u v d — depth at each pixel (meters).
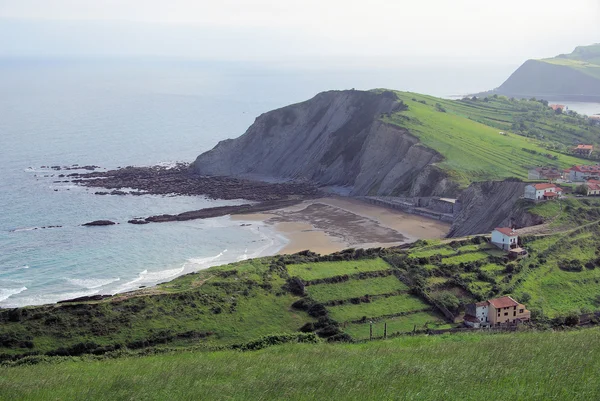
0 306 99.50
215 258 127.44
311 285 90.62
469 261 99.75
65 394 41.59
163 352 68.75
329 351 54.62
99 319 77.69
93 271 118.69
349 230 148.62
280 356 53.16
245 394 38.34
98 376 48.38
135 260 126.06
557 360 41.78
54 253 129.75
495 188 145.75
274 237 142.88
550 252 103.94
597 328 60.94
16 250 131.25
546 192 130.88
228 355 58.66
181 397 38.97
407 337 68.50
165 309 81.31
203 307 82.81
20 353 69.50
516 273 96.56
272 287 89.94
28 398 41.12
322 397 36.53
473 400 34.72
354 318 81.88
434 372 40.38
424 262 99.44
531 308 84.88
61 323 76.12
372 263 99.38
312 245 135.75
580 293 92.25
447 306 85.31
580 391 35.47
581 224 119.31
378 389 37.25
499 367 40.75
